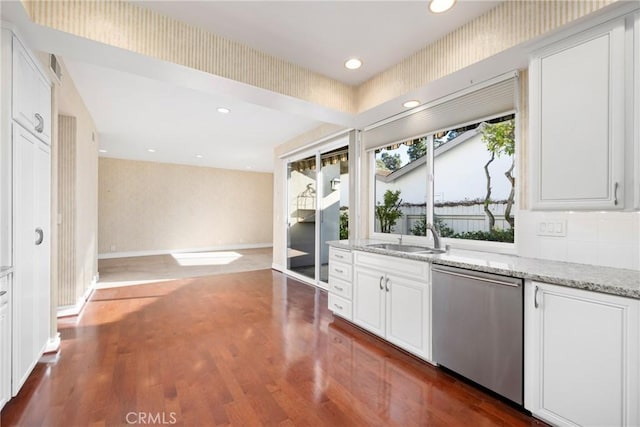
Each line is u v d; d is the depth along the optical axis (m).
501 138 2.41
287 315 3.38
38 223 2.08
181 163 8.29
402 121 3.17
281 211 5.85
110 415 1.67
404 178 3.32
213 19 2.13
